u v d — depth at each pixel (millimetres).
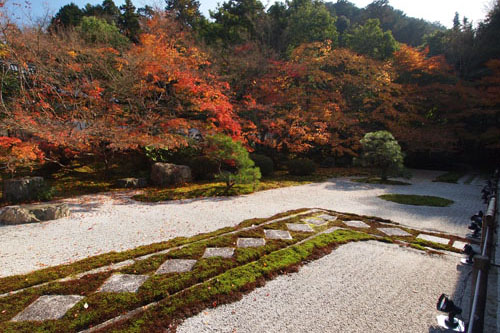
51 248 4078
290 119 12891
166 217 5746
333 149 14484
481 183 11227
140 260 3549
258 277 3145
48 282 2994
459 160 17203
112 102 10398
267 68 13250
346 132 14953
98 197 7688
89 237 4543
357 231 4820
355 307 2664
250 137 11930
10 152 7984
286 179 11305
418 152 16562
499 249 3766
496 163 16484
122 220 5520
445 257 3857
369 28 18891
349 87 15055
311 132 12875
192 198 7668
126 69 10039
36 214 5410
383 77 14609
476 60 18484
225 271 3273
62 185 9047
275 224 5133
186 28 14969
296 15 18812
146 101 10789
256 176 8258
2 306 2514
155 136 9484
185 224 5277
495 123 15820
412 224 5430
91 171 11094
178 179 9633
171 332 2262
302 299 2783
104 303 2572
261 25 17859
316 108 13133
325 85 15125
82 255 3834
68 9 17875
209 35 17797
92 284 2922
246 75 13258
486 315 2270
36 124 7750
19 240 4391
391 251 4039
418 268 3520
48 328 2225
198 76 10453
